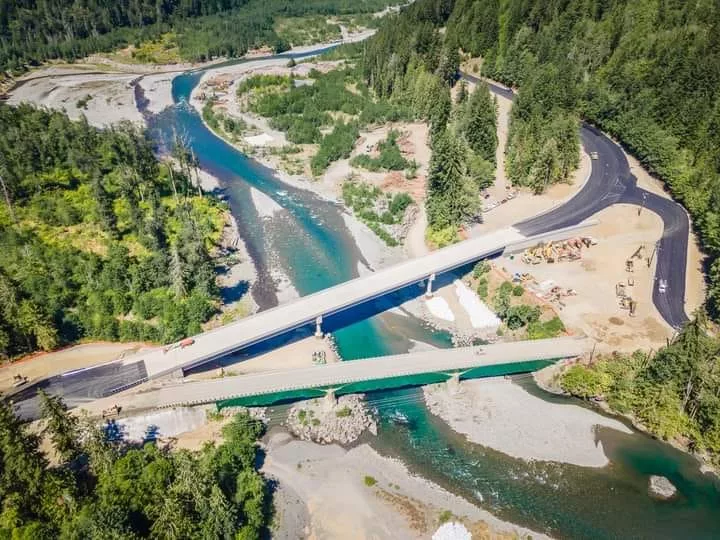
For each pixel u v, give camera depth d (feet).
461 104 572.51
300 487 252.83
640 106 521.24
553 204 453.99
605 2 639.76
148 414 270.46
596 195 463.42
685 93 485.97
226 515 206.39
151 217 413.59
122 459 223.92
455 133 513.04
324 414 288.51
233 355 321.73
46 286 331.16
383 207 476.95
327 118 641.81
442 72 653.30
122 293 341.62
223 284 385.50
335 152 560.20
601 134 568.00
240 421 273.13
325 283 391.24
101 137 504.43
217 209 467.52
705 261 384.47
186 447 264.31
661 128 495.41
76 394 278.05
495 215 442.09
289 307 331.36
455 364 299.99
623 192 467.93
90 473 234.38
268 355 322.55
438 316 360.69
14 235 367.66
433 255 380.37
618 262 385.91
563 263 386.93
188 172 490.90
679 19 570.05
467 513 244.63
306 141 606.14
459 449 273.54
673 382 275.59
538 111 522.47
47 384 285.84
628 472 262.06
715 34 499.51
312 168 547.49
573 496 252.01
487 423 286.87
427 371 294.46
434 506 247.09
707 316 329.72
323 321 357.41
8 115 500.33
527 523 241.35
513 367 307.99
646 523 241.35
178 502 198.29
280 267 408.46
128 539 184.85
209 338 308.19
